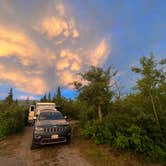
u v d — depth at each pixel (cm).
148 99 666
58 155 632
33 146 734
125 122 650
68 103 2169
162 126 603
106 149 664
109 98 920
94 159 570
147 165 527
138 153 588
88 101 926
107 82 919
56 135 734
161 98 655
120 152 621
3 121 1105
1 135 1012
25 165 547
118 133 639
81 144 775
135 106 653
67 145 771
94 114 990
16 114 1302
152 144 571
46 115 901
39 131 733
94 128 806
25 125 1738
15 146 819
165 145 575
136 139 562
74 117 2014
